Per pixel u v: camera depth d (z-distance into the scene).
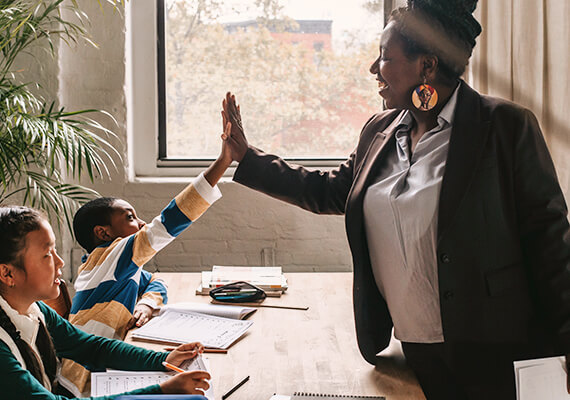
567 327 1.36
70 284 2.93
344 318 1.98
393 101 1.50
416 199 1.45
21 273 1.38
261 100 3.17
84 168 2.96
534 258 1.40
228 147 1.84
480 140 1.39
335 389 1.48
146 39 3.08
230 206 3.04
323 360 1.65
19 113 2.35
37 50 2.81
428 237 1.45
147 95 3.10
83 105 2.95
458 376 1.46
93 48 2.93
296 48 3.15
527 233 1.41
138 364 1.58
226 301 2.13
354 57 3.16
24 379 1.29
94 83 2.94
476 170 1.39
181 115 3.16
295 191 1.80
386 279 1.55
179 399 1.32
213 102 3.16
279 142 3.20
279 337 1.81
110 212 2.10
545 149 1.41
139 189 3.00
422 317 1.51
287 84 3.17
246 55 3.14
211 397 1.41
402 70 1.44
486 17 2.30
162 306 2.04
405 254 1.49
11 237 1.36
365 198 1.56
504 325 1.43
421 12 1.40
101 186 2.99
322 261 3.08
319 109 3.19
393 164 1.56
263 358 1.66
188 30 3.11
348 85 3.18
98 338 1.64
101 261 1.94
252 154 1.82
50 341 1.52
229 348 1.72
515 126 1.39
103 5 2.91
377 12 3.14
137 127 3.11
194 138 3.17
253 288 2.18
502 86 2.24
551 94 2.03
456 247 1.41
